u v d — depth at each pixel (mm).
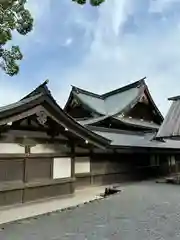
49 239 5969
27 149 9789
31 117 9797
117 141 17469
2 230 6625
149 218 7820
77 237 6105
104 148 12867
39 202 9969
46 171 10523
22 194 9492
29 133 9930
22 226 6961
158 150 19359
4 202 8883
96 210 8883
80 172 14430
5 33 8703
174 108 18734
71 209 9016
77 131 11242
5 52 9586
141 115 26672
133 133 21922
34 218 7758
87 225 7070
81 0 8844
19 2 9375
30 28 9891
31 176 9883
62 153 11250
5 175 8992
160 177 20156
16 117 8812
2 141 8977
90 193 12680
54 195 10750
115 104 27422
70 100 28188
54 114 10164
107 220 7594
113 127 23500
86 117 26562
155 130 23969
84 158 14797
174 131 16609
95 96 30250
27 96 10312
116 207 9375
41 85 9695
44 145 10531
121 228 6809
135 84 28375
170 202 10305
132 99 25984
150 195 12000
